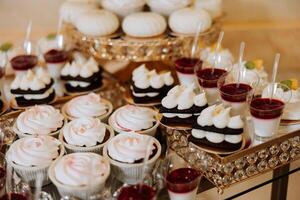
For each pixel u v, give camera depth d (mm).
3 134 699
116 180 634
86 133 654
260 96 720
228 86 679
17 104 763
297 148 677
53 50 852
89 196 587
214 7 893
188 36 832
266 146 643
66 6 898
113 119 704
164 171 618
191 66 771
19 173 623
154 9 871
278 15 1067
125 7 851
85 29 831
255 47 1064
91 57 845
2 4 964
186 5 872
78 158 606
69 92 812
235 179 629
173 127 675
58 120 699
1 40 969
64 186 578
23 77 767
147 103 757
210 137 628
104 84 847
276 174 654
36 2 979
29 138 644
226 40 1049
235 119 622
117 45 807
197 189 610
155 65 893
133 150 621
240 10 1050
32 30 997
